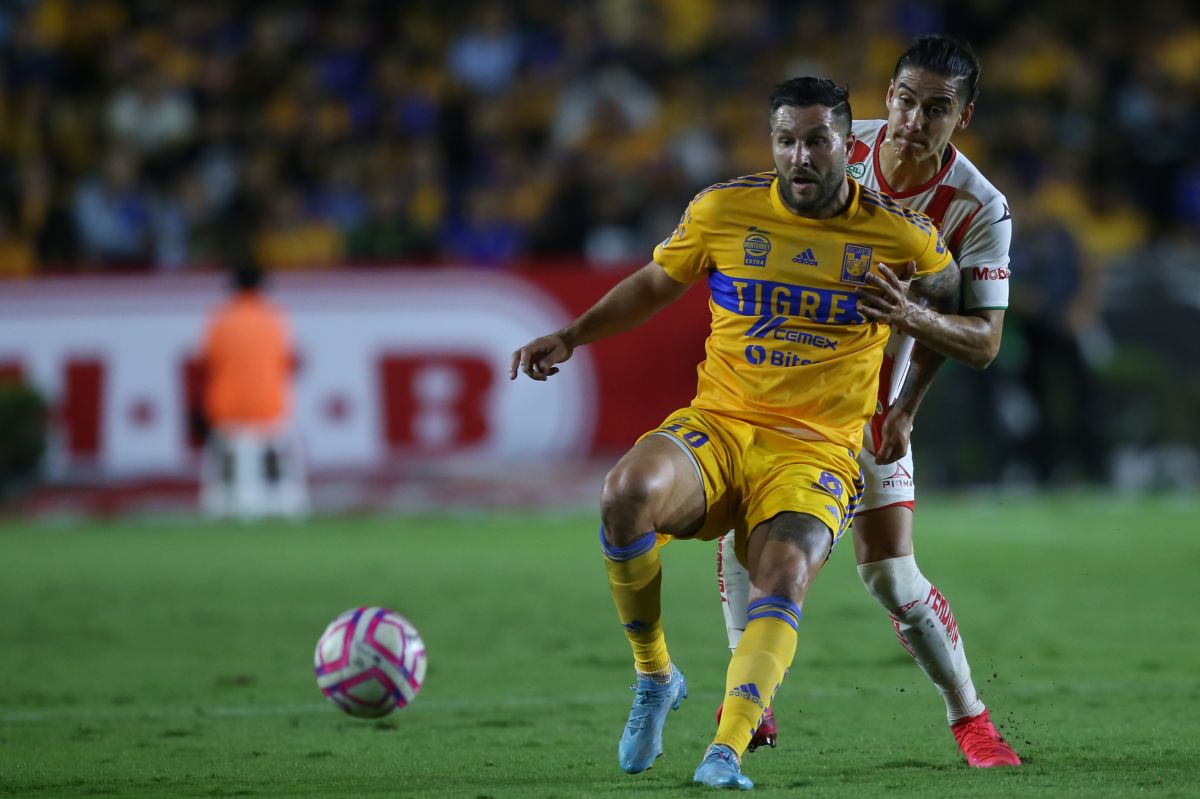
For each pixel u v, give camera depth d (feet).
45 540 160.76
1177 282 188.55
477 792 56.59
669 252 61.21
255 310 176.24
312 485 183.21
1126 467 186.50
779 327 59.06
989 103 237.45
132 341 182.70
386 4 249.34
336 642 62.44
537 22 247.09
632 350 184.44
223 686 85.15
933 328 59.00
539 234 208.74
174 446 182.91
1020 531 156.97
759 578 56.03
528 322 185.47
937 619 62.59
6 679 87.71
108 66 241.35
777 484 57.77
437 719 74.54
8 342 181.68
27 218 220.02
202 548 153.07
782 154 57.00
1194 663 88.89
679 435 58.34
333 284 184.03
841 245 58.39
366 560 142.92
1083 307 183.83
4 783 60.23
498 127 233.76
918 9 250.57
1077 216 228.22
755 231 59.16
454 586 125.80
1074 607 111.75
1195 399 186.80
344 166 225.35
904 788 55.93
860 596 118.21
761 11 250.16
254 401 176.04
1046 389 184.03
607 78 236.84
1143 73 247.29
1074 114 238.48
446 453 184.24
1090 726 70.23
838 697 79.15
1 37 243.81
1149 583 123.54
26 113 235.40
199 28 246.68
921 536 154.10
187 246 214.48
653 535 56.44
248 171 221.66
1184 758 62.34
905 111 60.75
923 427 184.75
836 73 243.81
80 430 181.98
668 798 53.26
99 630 105.60
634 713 58.54
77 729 72.84
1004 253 62.18
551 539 158.51
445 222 218.79
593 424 184.14
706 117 235.61
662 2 253.44
